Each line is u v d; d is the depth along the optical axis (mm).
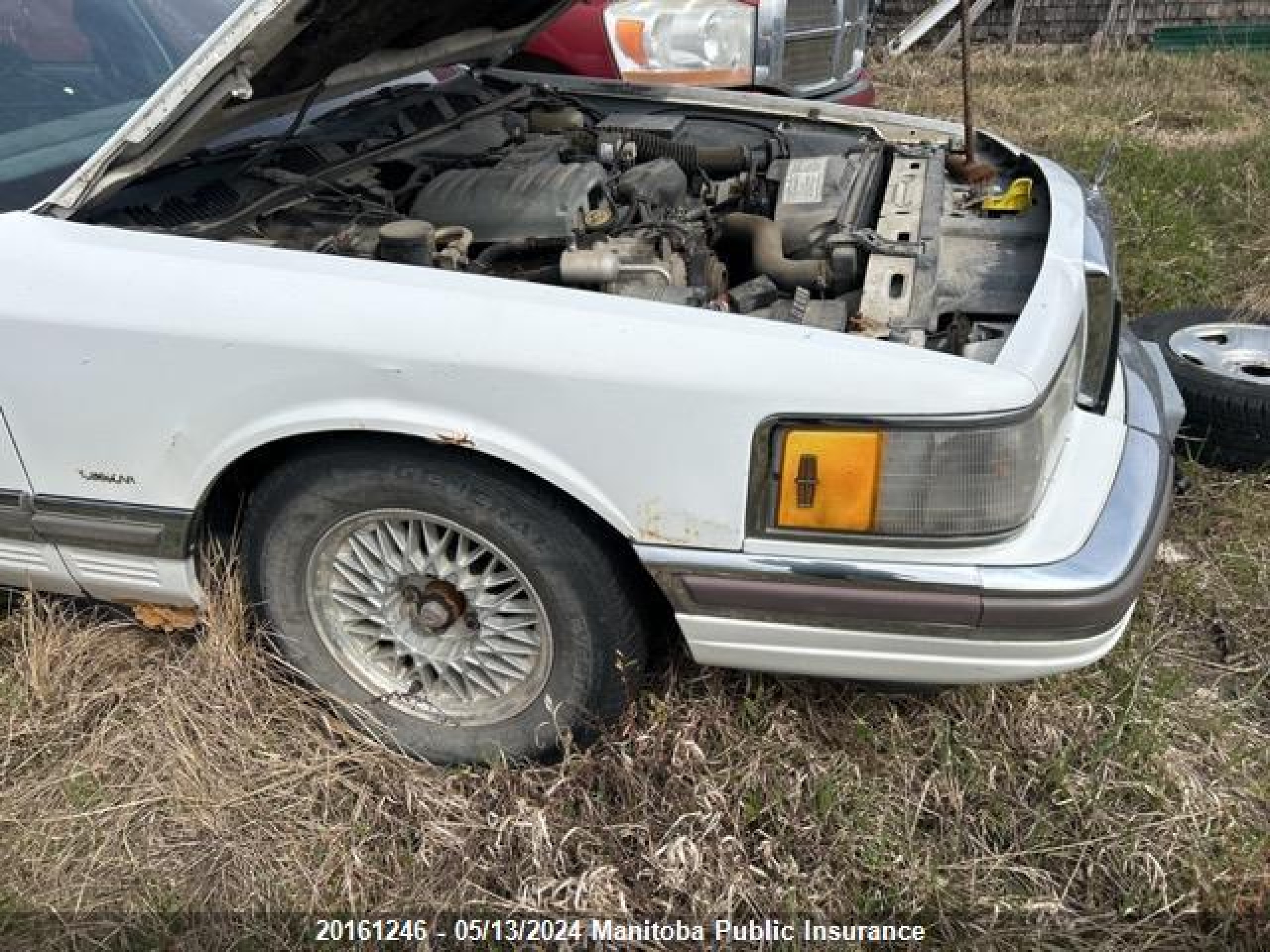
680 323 1741
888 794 2057
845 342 1710
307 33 2078
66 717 2229
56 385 1959
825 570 1736
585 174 2406
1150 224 4586
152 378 1906
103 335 1896
